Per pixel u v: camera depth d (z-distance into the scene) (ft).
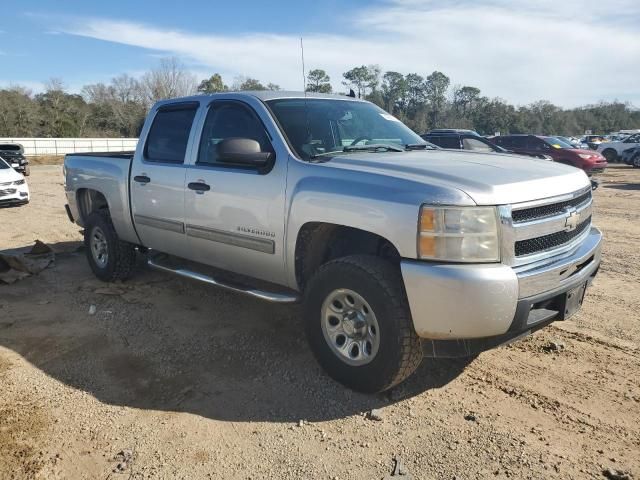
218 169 14.51
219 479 9.25
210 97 15.48
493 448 9.90
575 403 11.34
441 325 10.32
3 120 188.75
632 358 13.32
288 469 9.47
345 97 16.35
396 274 11.15
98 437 10.46
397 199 10.64
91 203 21.13
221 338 14.96
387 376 11.08
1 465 9.64
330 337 12.13
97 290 18.85
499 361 13.26
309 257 12.94
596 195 46.88
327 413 11.19
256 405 11.54
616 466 9.34
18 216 36.73
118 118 221.25
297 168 12.65
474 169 11.48
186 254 16.34
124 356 13.93
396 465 9.45
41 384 12.51
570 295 11.50
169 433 10.58
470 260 10.13
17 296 18.71
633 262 22.57
